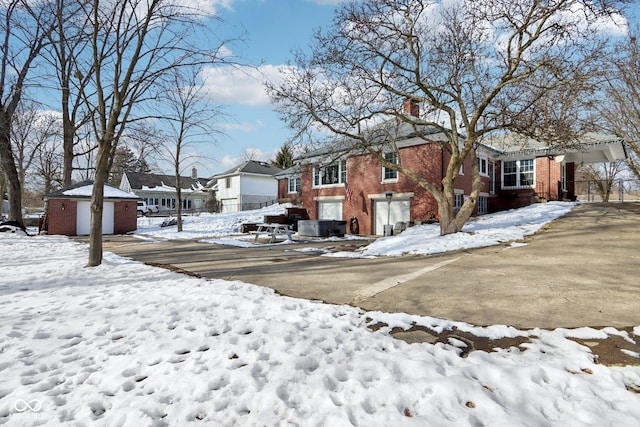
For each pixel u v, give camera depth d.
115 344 3.60
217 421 2.33
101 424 2.32
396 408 2.36
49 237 18.83
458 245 10.02
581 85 9.16
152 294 5.66
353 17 10.72
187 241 16.47
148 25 8.44
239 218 28.17
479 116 10.78
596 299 4.65
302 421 2.28
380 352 3.21
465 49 10.80
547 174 19.91
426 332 3.75
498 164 21.80
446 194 11.88
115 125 8.58
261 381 2.76
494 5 9.72
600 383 2.59
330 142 14.83
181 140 22.75
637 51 16.88
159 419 2.36
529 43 9.48
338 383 2.70
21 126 24.78
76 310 4.81
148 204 45.69
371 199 19.47
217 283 6.43
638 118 18.20
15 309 4.89
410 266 7.71
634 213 13.54
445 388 2.52
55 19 9.18
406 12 10.55
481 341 3.46
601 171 38.50
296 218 22.25
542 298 4.78
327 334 3.67
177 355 3.30
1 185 29.30
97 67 8.27
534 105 10.15
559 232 10.84
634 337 3.41
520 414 2.25
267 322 4.11
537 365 2.83
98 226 8.68
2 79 16.52
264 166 44.28
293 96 12.21
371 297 5.24
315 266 8.34
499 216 16.42
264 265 8.67
